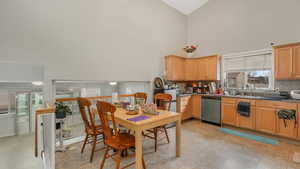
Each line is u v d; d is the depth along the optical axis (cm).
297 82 306
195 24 502
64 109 238
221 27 434
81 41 264
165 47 435
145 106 221
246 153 228
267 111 293
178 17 485
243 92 386
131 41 343
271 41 341
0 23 193
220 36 437
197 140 281
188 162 202
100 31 289
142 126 166
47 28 229
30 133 284
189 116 427
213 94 406
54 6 235
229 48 417
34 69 220
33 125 290
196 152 232
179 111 394
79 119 320
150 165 195
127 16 335
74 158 214
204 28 476
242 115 328
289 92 310
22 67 211
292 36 312
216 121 379
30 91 288
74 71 256
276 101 280
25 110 284
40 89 297
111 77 306
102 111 171
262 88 358
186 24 521
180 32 492
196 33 500
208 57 430
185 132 329
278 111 277
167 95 273
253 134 315
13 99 273
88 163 201
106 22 298
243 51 388
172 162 202
